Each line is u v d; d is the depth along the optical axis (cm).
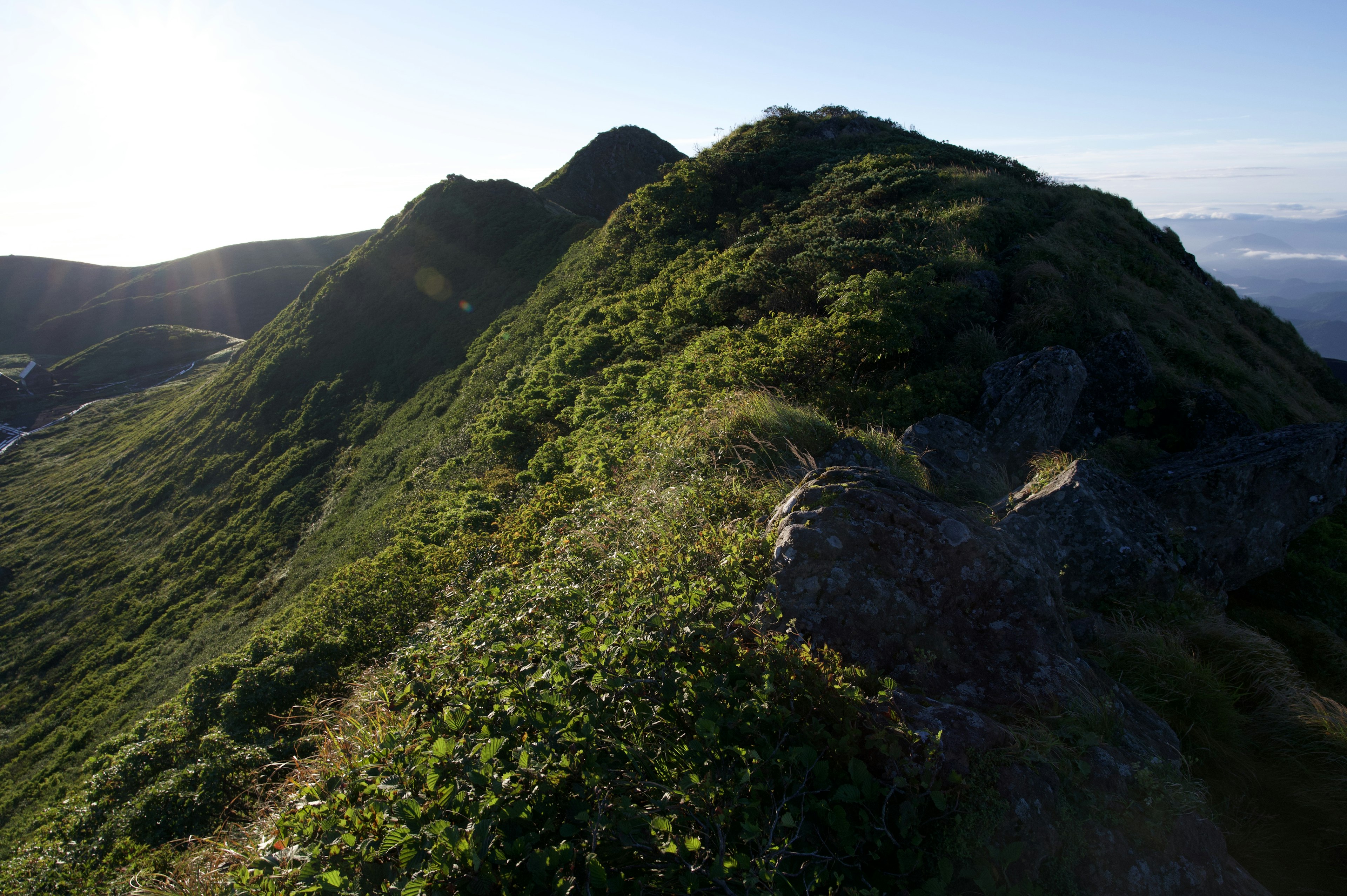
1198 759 345
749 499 500
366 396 4034
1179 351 1294
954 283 1298
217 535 3434
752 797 238
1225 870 260
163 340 10062
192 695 1059
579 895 205
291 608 2172
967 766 249
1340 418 1627
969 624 327
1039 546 479
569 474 1099
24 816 2036
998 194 1975
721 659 293
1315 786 338
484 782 222
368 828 230
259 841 297
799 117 3559
